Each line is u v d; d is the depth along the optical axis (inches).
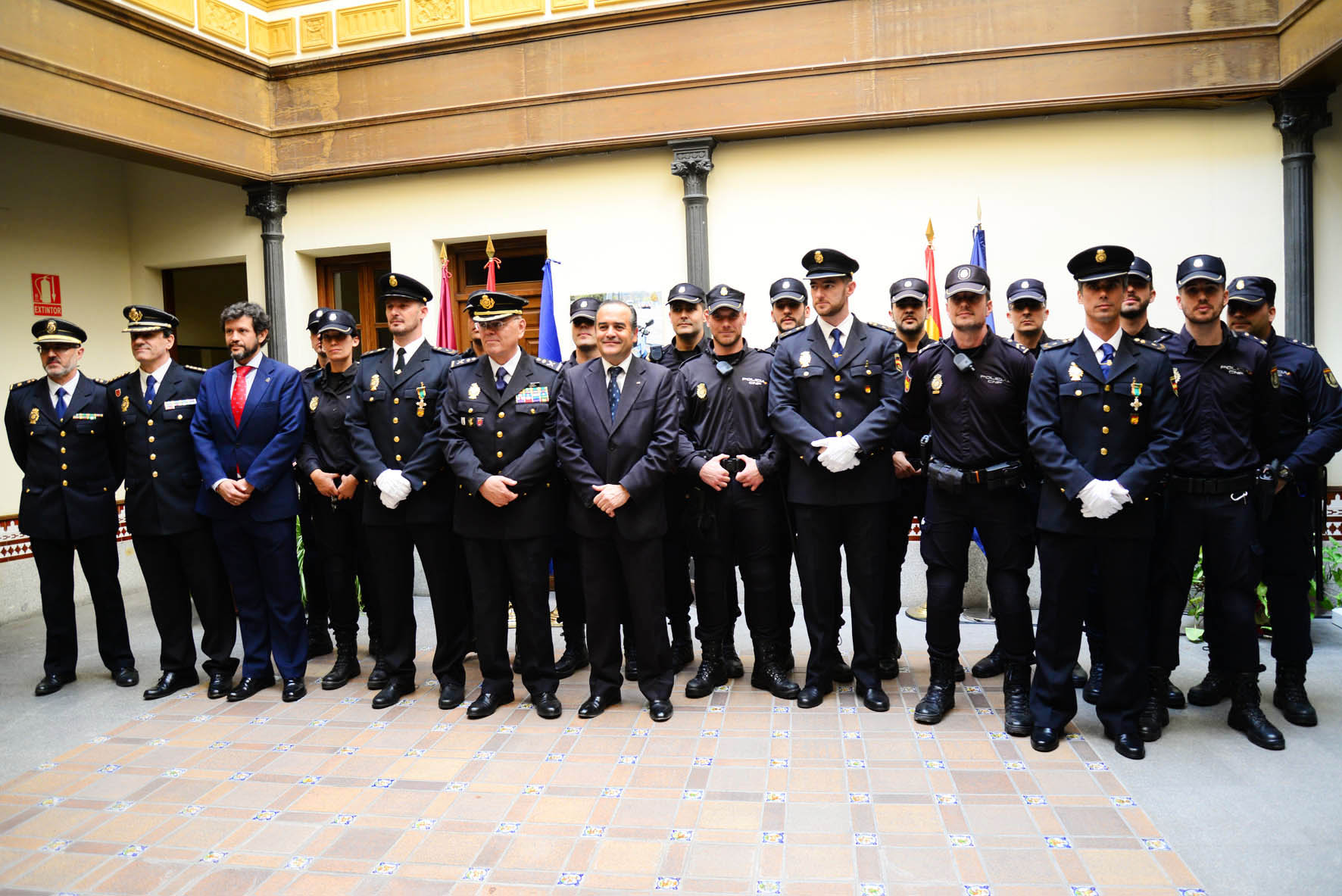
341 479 170.7
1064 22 206.8
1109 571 130.0
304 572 195.0
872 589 150.9
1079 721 143.6
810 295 172.9
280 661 165.6
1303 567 142.9
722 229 233.6
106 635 179.3
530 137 238.8
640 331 238.2
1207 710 147.1
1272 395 138.1
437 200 253.9
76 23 204.5
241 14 248.4
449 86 244.4
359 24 250.1
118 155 225.8
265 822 116.4
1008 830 108.6
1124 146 212.2
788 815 113.5
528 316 262.8
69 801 124.5
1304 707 139.9
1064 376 132.1
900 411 145.8
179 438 168.6
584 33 233.3
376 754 137.4
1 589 236.4
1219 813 111.7
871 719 145.5
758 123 223.9
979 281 137.6
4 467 240.8
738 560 161.6
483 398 150.1
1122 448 128.4
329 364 176.4
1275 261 205.9
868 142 224.8
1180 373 139.1
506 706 157.5
